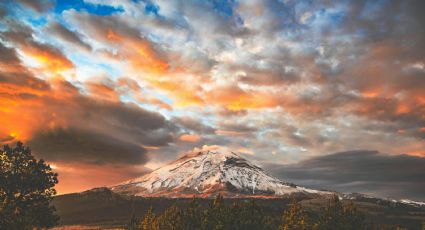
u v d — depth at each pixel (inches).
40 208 2135.8
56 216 2226.9
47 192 2246.6
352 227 2970.0
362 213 3090.6
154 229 3678.6
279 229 3294.8
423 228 3838.6
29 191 2165.4
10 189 2102.6
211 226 3270.2
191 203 3612.2
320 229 2970.0
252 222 3287.4
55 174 2298.2
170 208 3678.6
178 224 3432.6
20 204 2081.7
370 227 3147.1
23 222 1978.3
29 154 2252.7
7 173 2094.0
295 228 3046.3
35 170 2223.2
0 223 1925.4
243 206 3425.2
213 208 3403.1
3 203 1990.7
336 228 2957.7
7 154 2180.1
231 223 3240.7
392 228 4037.9
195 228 3366.1
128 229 4975.4
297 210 3149.6
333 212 3043.8
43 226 2165.4
